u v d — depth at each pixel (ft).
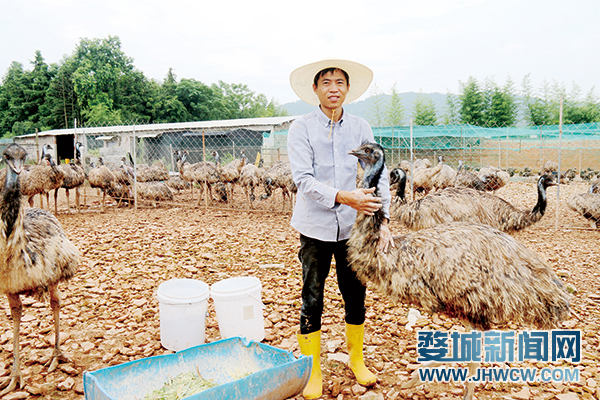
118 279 18.56
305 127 9.89
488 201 20.93
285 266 20.44
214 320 14.23
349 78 10.30
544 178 19.54
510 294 8.68
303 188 9.43
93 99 147.74
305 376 8.50
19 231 9.36
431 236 9.39
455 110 129.18
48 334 13.15
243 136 81.00
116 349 12.12
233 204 44.62
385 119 131.64
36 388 10.11
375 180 9.68
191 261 21.07
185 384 8.99
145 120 158.30
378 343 12.52
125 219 35.47
